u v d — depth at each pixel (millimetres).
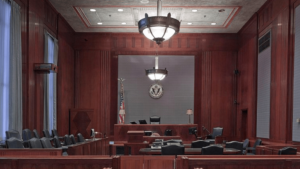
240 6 10344
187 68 13797
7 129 7062
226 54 13672
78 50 13562
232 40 13688
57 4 10273
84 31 13484
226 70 13617
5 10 7113
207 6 10383
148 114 13617
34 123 8695
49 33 10250
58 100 11227
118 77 13766
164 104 13664
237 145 6516
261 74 10430
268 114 9602
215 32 13609
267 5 9969
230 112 13461
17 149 4227
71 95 12930
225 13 11109
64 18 11719
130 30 13391
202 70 13617
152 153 5969
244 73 12516
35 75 8797
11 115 7094
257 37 10961
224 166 3404
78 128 12148
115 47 13773
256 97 10953
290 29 8195
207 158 3475
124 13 11188
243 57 12727
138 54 13797
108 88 13508
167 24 6344
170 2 10023
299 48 7645
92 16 11547
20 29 7727
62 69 11586
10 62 7184
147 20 6348
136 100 13680
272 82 9312
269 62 9664
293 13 8062
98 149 7906
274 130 9023
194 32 13625
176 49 13789
